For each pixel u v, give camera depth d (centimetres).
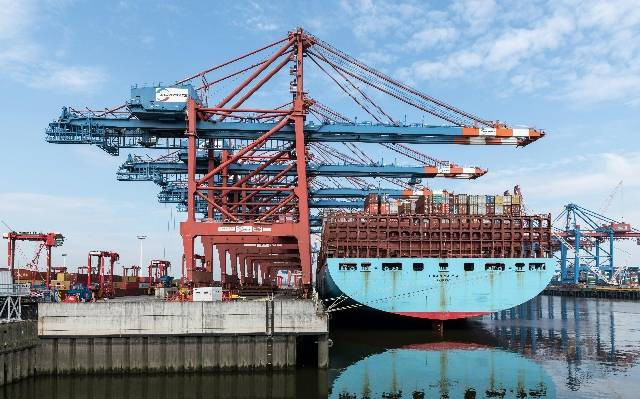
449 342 5231
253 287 6438
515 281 5562
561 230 18838
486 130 5928
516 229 5872
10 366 3469
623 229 18125
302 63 5662
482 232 5856
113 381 3647
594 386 3503
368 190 8262
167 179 8088
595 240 18850
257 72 5694
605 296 16338
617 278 19812
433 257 5759
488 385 3538
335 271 5547
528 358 4453
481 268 5572
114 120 5716
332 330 5966
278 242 6103
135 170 7356
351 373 3866
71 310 3838
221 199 6725
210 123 5653
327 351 3959
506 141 6100
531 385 3531
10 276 3991
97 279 6762
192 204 5319
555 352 4750
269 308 3938
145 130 5850
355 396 3281
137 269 8544
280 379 3678
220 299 4397
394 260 5550
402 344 5100
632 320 7894
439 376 3791
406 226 5934
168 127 5694
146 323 3862
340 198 8919
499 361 4316
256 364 3906
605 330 6456
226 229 5244
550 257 5769
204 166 7250
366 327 6134
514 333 6025
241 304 3925
